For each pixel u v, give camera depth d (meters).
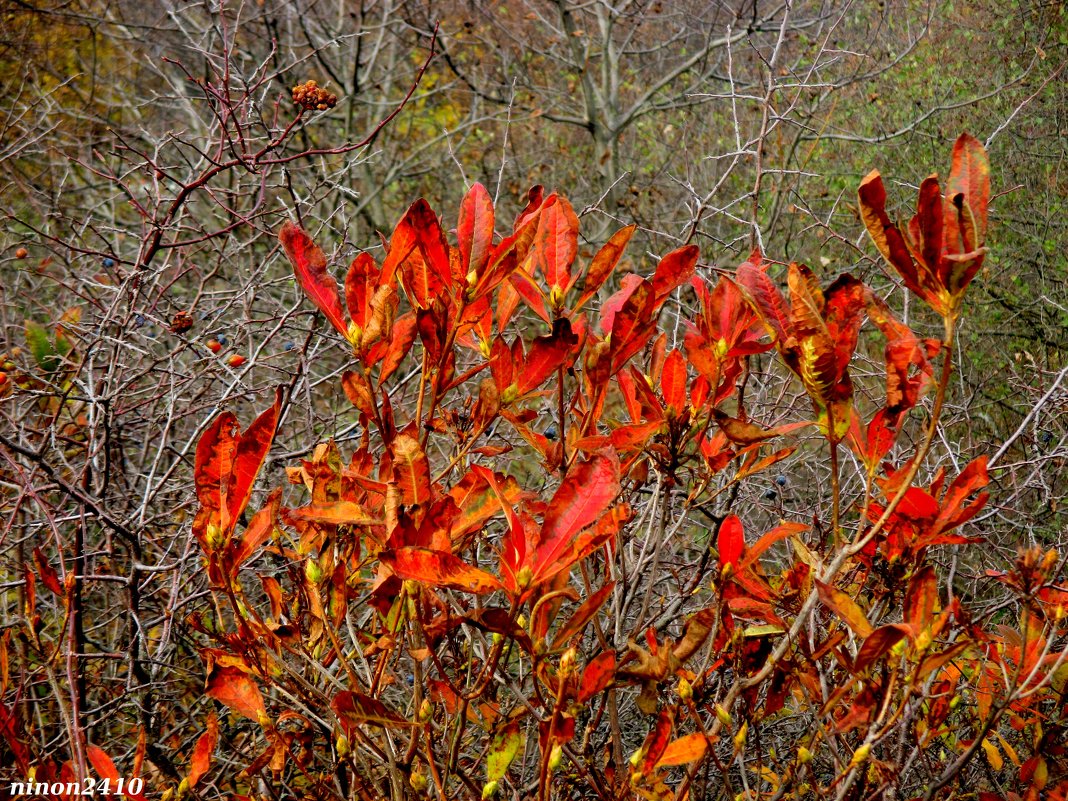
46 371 2.71
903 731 1.45
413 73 10.68
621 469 1.53
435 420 1.57
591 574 1.78
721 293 1.46
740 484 2.36
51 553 2.68
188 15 8.31
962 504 1.41
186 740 2.42
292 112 7.46
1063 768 1.81
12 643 2.16
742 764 1.39
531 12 10.43
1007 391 5.70
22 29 8.35
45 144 5.87
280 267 4.80
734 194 8.12
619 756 1.60
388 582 1.23
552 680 1.16
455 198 10.34
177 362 3.40
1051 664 1.56
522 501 1.28
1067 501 3.42
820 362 1.15
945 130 8.42
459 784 1.54
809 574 1.47
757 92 8.14
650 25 11.37
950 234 1.09
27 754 1.61
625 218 8.35
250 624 1.27
